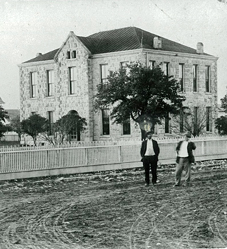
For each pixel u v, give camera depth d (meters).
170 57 47.84
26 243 10.43
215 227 11.69
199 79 51.12
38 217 13.30
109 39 49.91
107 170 26.16
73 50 50.06
